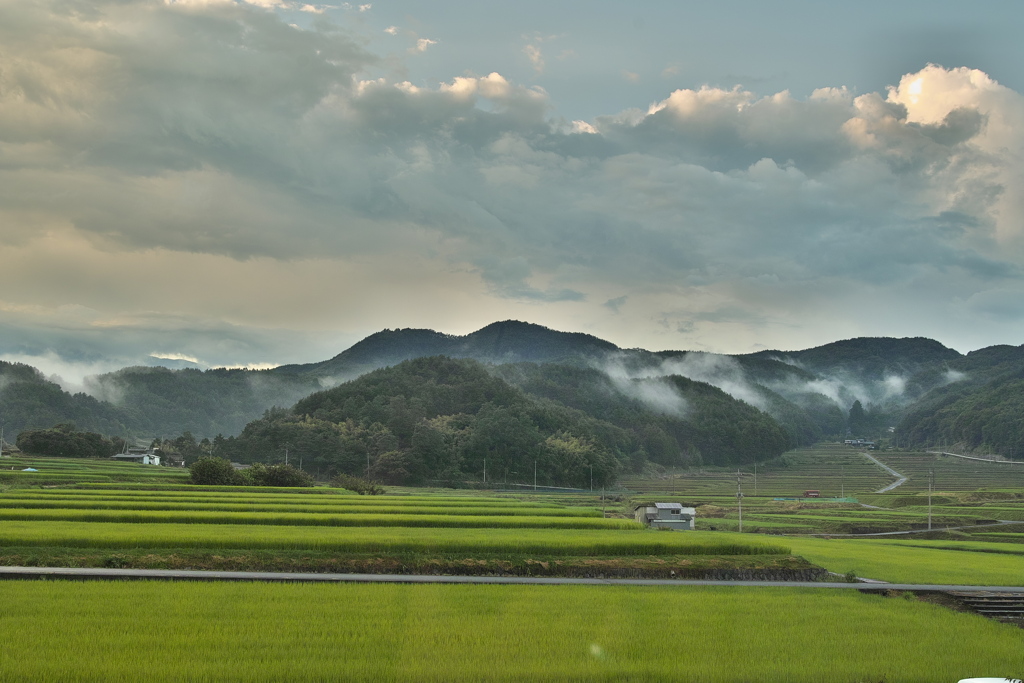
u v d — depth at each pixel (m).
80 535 57.03
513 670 34.28
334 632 38.22
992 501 156.25
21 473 125.62
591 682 33.59
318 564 54.66
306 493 121.19
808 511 145.12
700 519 127.88
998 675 35.50
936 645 39.66
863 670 35.88
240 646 35.78
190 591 44.38
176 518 74.12
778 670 35.53
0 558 52.03
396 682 32.69
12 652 34.22
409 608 42.81
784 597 49.00
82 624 37.81
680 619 42.81
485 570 55.78
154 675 32.22
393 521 78.50
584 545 61.28
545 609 43.81
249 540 57.94
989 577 59.16
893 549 80.38
